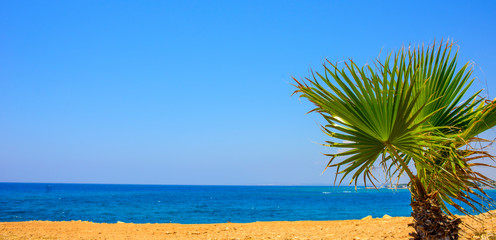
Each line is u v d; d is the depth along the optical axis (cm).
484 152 415
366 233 878
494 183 410
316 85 443
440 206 455
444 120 472
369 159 448
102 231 1112
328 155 429
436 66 454
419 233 448
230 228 1166
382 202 6266
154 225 1312
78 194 9475
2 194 8744
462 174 429
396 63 409
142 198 7369
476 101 466
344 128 430
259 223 1362
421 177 470
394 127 403
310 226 1189
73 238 919
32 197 7194
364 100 413
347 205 5188
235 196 9425
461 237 642
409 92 385
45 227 1217
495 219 798
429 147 435
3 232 1029
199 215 3194
